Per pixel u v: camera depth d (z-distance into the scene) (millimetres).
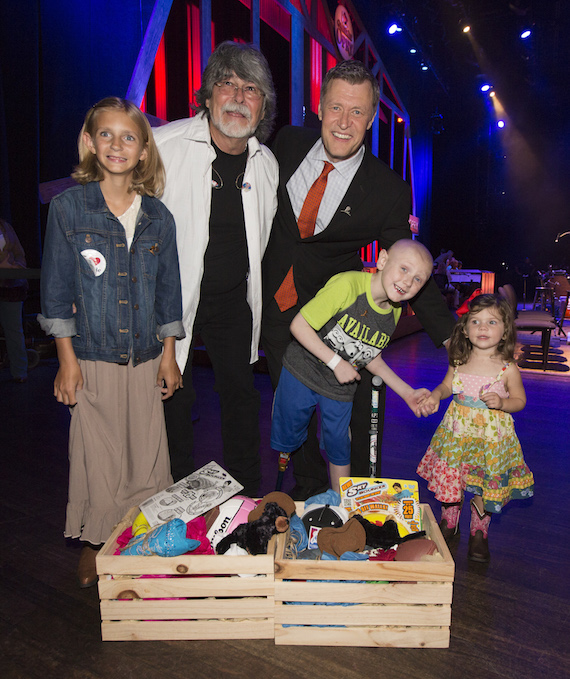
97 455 1708
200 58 6879
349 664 1425
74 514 1734
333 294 1833
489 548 2045
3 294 4199
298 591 1460
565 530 2197
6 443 3012
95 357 1694
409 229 2174
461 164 19625
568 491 2578
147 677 1367
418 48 13914
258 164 2021
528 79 17250
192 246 1943
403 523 1729
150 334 1789
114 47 5672
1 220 4211
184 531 1487
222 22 7422
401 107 14539
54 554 1926
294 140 2184
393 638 1482
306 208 2072
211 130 1922
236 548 1583
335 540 1582
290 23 8812
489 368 1956
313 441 2375
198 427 3352
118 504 1748
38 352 5312
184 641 1505
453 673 1398
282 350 2281
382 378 2033
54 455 2848
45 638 1503
